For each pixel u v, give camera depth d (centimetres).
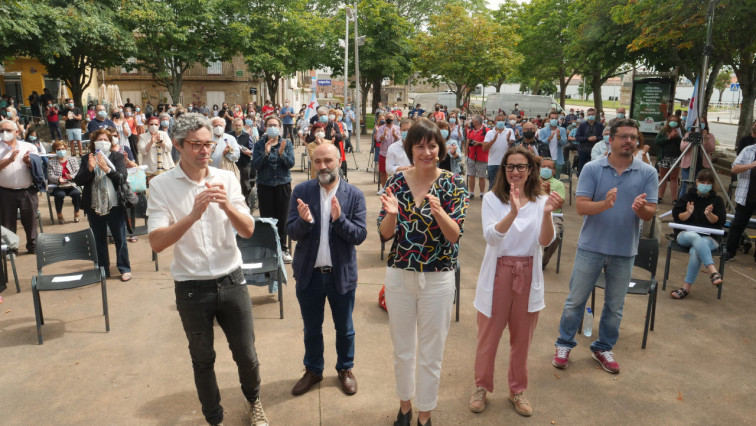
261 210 666
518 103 2975
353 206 356
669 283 611
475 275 643
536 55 2955
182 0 2658
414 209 298
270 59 2755
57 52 2003
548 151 1109
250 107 1984
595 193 393
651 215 379
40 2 1953
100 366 416
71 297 558
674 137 1003
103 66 2489
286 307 534
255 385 331
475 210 998
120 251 605
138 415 351
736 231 689
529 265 333
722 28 1075
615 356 439
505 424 344
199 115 286
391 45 2853
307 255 353
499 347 449
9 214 686
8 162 659
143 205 736
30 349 443
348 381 378
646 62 1803
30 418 347
